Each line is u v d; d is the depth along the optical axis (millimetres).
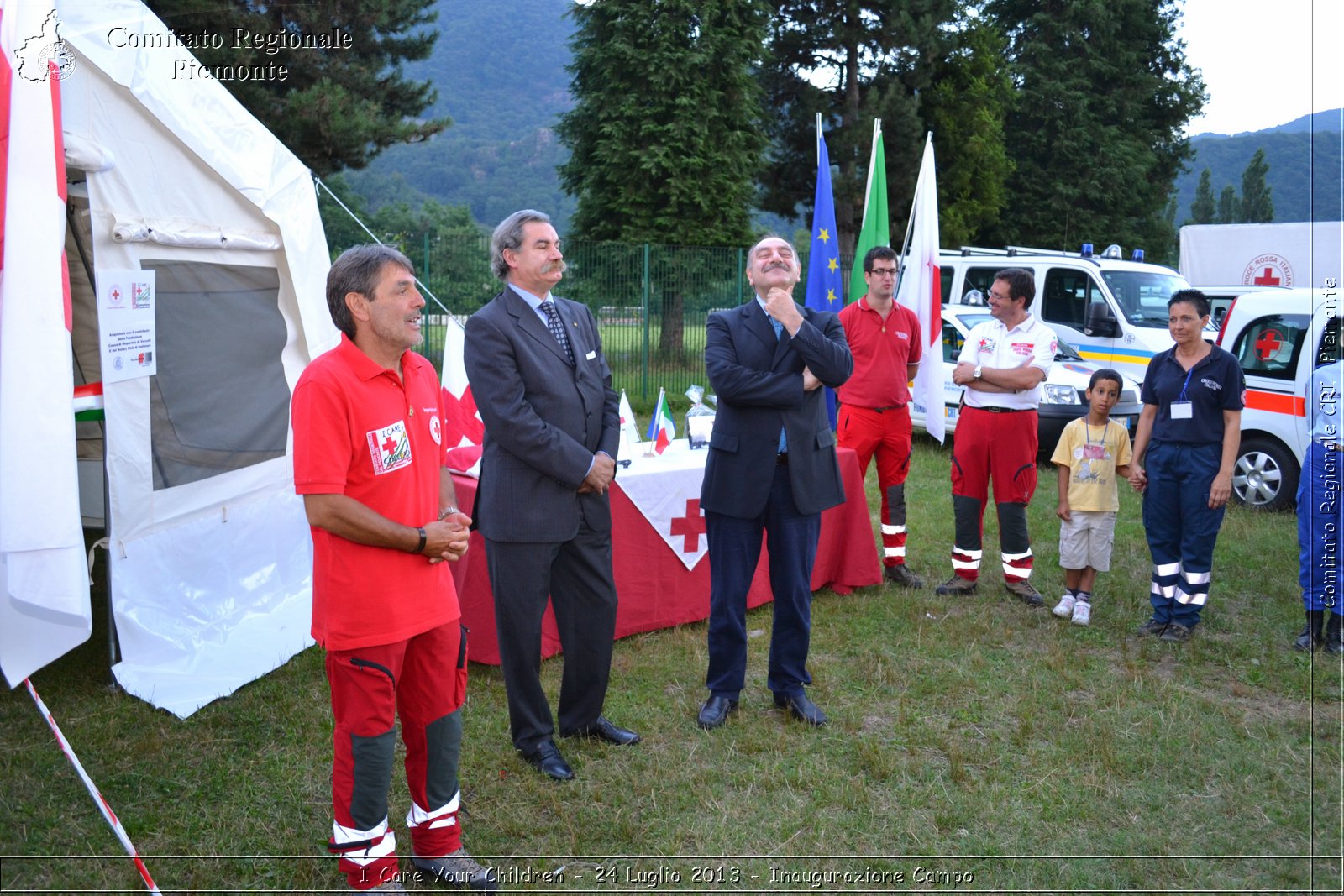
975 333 5336
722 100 19688
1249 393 7598
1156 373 4910
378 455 2523
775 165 25844
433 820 2809
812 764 3531
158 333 4316
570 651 3535
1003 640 4805
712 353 3674
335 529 2451
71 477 2945
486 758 3521
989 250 11766
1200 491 4750
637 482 4621
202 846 2973
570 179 20797
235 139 4605
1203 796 3346
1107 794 3357
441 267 13891
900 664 4465
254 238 4828
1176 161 32031
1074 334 10023
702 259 15250
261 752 3570
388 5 13578
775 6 24562
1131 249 30297
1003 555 5426
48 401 2906
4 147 2861
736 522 3736
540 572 3314
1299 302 7375
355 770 2592
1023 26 30922
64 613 2963
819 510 3721
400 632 2566
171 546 4422
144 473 4242
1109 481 4961
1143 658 4621
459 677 2787
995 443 5281
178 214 4359
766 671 4414
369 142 13367
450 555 2650
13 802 3162
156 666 4176
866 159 24672
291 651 4461
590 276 14969
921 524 7109
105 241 3969
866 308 5477
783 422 3658
